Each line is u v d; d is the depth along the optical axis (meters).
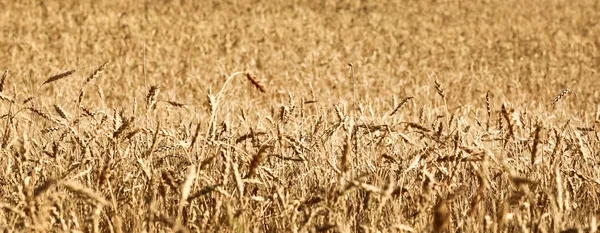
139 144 16.22
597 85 60.28
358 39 95.44
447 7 132.12
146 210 12.73
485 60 75.50
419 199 11.40
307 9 125.44
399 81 56.50
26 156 11.30
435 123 17.09
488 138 16.91
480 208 13.20
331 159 15.45
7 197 12.95
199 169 11.77
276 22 109.88
